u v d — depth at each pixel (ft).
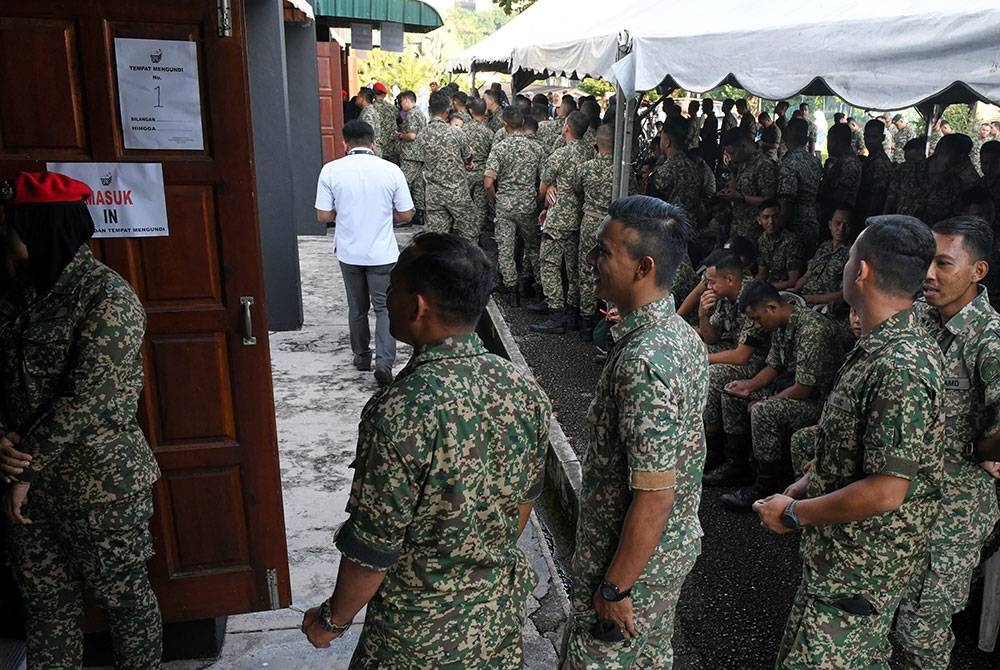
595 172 20.77
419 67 78.13
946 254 7.86
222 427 8.52
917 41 9.87
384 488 5.08
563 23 26.53
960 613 10.20
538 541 12.37
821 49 11.28
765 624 10.49
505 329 22.59
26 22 7.29
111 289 6.69
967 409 7.96
